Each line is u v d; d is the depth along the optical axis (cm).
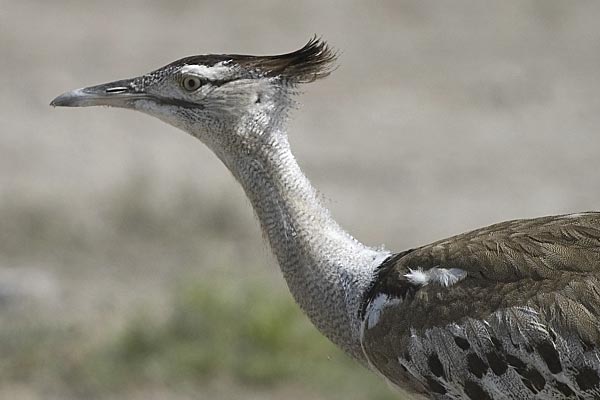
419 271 620
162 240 1299
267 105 650
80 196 1410
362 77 1784
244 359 1020
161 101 662
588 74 1773
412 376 621
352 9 2056
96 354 1034
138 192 1378
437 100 1705
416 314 612
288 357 1025
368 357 635
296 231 643
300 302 651
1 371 1019
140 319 1070
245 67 650
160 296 1161
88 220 1338
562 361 581
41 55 1894
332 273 641
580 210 1360
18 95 1750
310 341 1037
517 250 607
